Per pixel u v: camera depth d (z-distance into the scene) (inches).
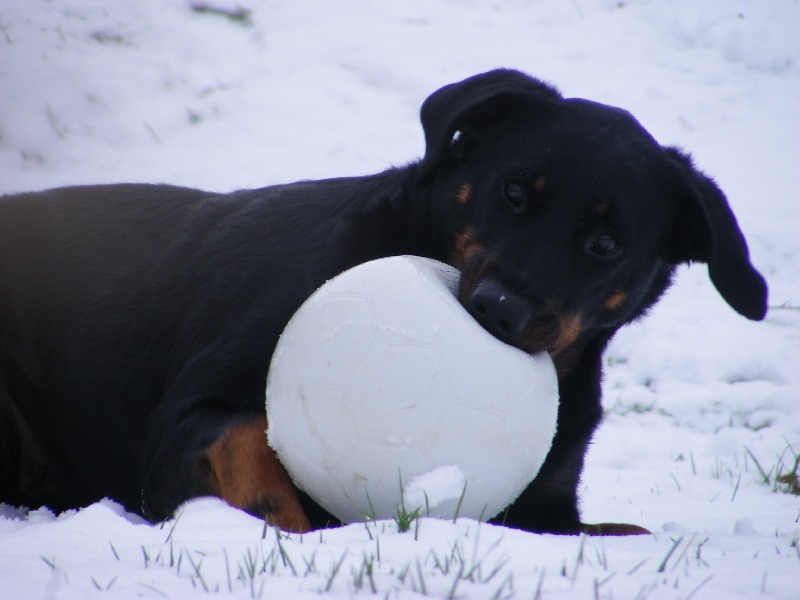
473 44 825.5
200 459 252.1
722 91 815.7
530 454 228.7
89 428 320.8
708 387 524.7
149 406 308.0
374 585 173.5
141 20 779.4
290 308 272.8
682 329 574.2
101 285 328.5
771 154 737.6
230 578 176.6
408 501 216.4
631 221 266.4
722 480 402.9
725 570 201.5
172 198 347.6
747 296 274.5
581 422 293.4
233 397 267.9
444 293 229.5
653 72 826.8
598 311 273.1
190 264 314.2
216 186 632.4
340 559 185.0
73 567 188.2
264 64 768.9
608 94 786.8
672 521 314.2
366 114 727.1
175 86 726.5
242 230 311.4
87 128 674.8
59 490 337.1
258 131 695.7
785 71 853.8
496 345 227.0
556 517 294.8
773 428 484.7
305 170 658.8
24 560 192.7
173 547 200.1
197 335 295.7
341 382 218.4
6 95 682.2
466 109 269.4
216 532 213.6
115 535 216.2
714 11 912.9
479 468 219.9
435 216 281.7
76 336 324.8
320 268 278.7
